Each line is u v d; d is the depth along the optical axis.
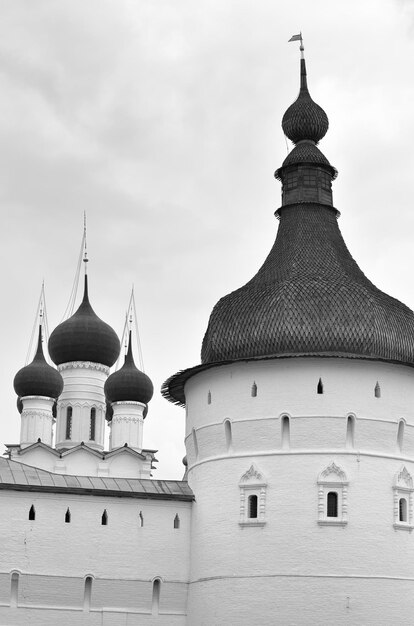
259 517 50.88
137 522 53.25
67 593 51.66
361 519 50.31
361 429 51.25
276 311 52.69
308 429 51.16
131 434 84.56
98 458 80.06
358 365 51.84
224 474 52.28
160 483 55.28
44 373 82.31
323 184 57.97
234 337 53.34
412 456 52.19
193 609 52.41
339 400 51.34
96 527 52.69
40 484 52.88
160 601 52.75
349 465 50.81
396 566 50.28
